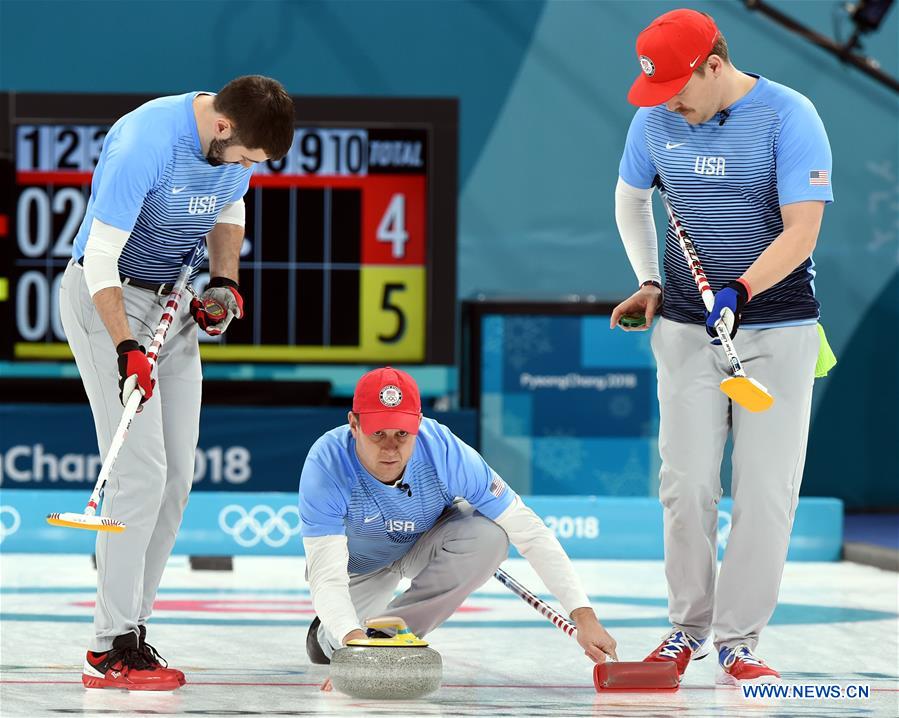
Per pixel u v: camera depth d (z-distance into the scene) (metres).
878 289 33.84
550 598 19.19
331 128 24.70
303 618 16.48
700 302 12.22
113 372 11.47
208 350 24.62
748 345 11.98
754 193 11.79
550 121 33.44
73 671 12.20
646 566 22.95
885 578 21.77
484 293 32.81
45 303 24.47
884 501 34.03
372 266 24.81
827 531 24.36
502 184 33.41
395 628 11.28
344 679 10.77
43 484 23.19
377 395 11.31
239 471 23.28
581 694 11.22
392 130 24.80
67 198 24.52
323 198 24.73
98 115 24.44
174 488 11.95
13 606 17.19
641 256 13.08
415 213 24.86
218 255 12.44
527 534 11.91
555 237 33.47
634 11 33.44
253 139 10.89
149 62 32.69
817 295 33.81
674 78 11.30
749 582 11.85
